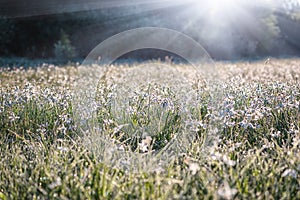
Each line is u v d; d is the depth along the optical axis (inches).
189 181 88.0
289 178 89.0
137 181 87.1
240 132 134.6
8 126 153.6
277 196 85.3
